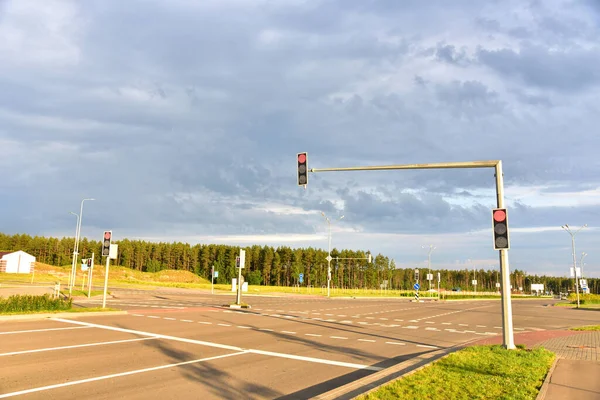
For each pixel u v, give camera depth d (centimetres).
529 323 2403
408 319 2442
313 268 12962
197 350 1198
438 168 1438
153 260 13162
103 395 738
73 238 13200
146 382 832
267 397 760
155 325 1727
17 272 8706
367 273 13888
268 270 13050
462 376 848
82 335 1409
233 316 2222
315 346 1332
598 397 720
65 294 3700
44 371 901
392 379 841
